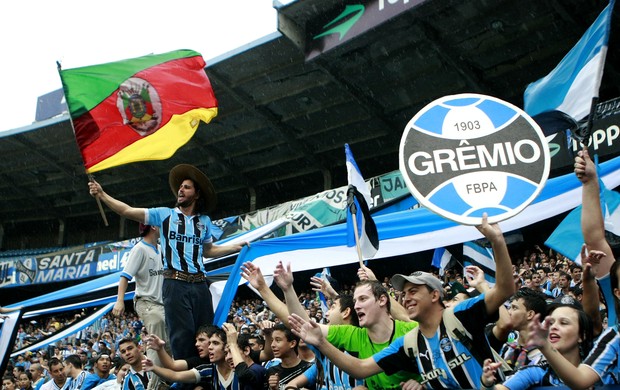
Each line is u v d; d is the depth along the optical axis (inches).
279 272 167.6
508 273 131.6
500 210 138.3
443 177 141.6
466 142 143.9
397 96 858.8
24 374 423.2
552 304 157.1
